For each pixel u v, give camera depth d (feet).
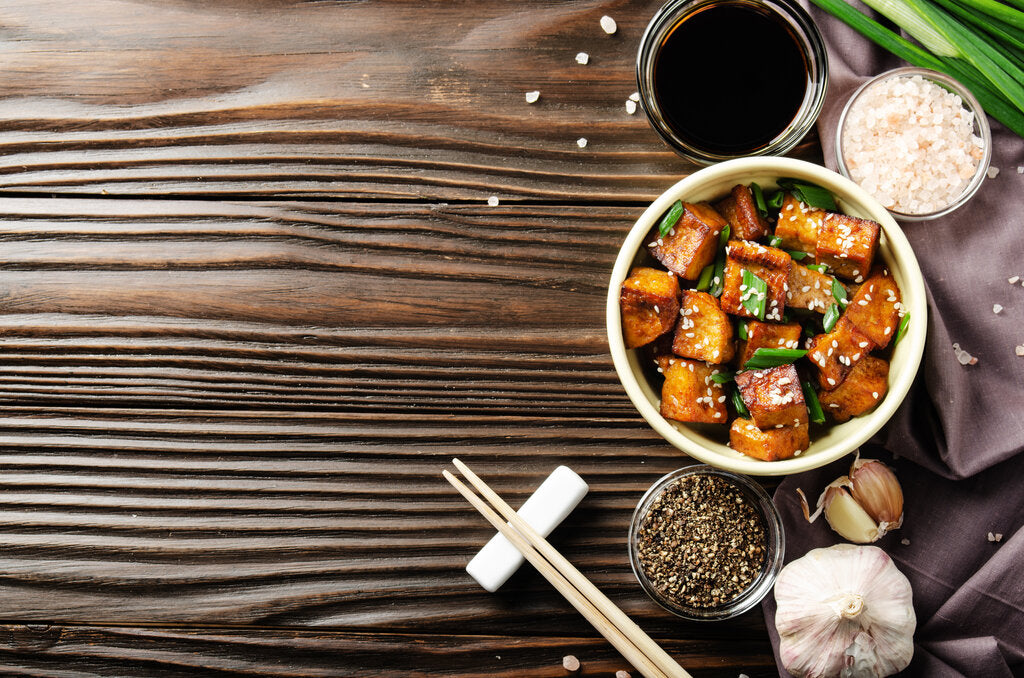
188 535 2.28
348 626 2.27
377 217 2.26
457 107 2.24
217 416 2.28
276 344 2.27
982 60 2.08
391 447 2.27
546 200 2.24
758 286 2.00
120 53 2.26
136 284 2.27
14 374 2.28
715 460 2.01
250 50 2.25
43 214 2.27
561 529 2.25
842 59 2.18
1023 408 2.15
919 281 2.00
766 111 2.14
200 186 2.26
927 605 2.19
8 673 2.27
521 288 2.25
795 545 2.21
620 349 2.03
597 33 2.22
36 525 2.29
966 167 2.12
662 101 2.14
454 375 2.26
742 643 2.23
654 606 2.24
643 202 2.23
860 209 2.03
